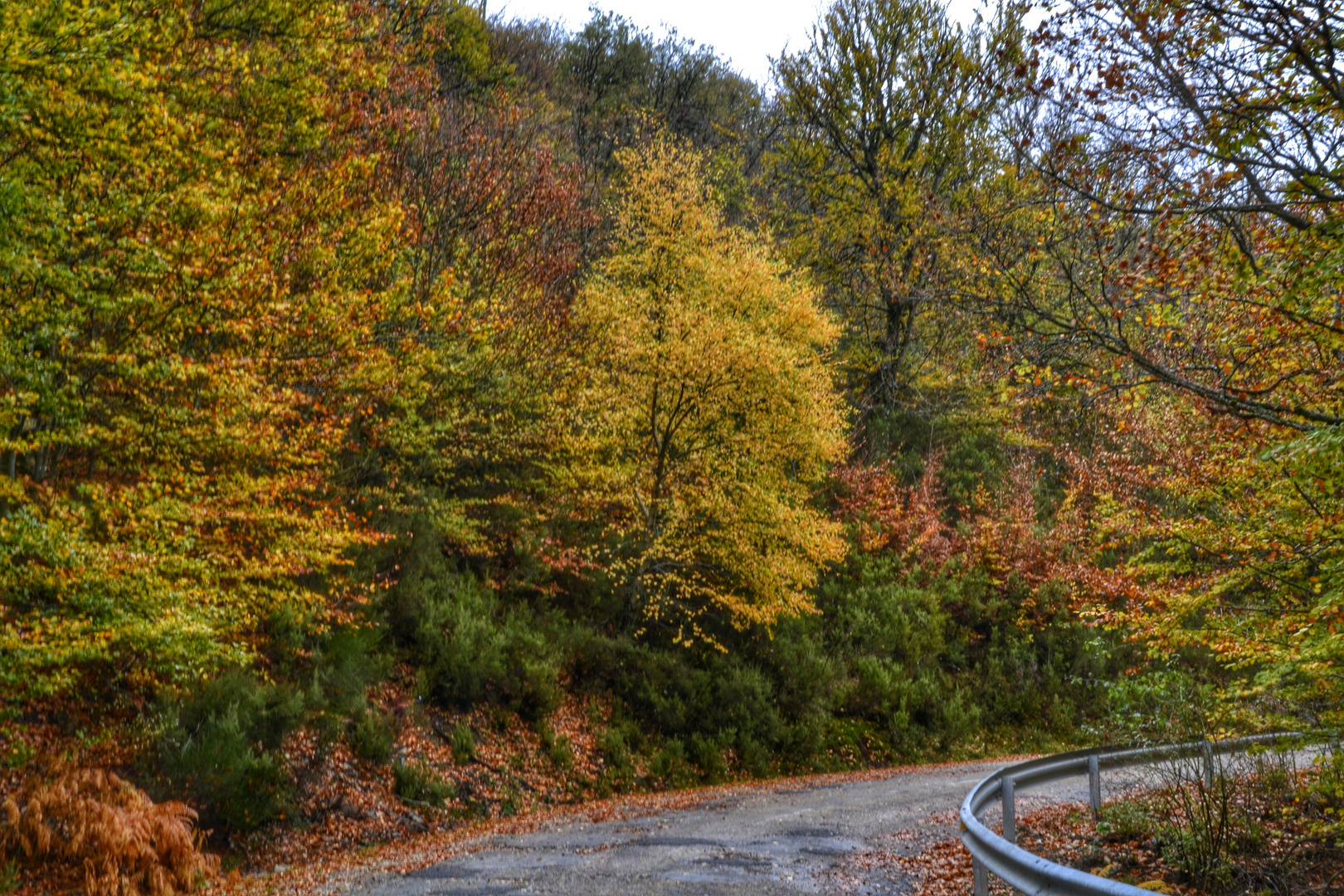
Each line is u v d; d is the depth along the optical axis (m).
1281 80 7.24
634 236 25.33
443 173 21.00
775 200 36.91
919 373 35.34
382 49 18.45
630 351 21.00
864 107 32.50
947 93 29.91
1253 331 8.34
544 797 15.79
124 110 10.05
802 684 21.94
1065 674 26.84
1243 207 7.32
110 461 10.77
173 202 10.37
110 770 10.45
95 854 8.70
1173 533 11.05
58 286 8.99
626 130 37.41
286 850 11.34
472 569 20.20
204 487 10.88
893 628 25.45
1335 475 8.23
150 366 9.54
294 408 13.17
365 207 16.19
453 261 20.19
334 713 13.79
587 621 20.69
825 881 8.45
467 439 20.20
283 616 14.04
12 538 8.47
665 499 21.58
